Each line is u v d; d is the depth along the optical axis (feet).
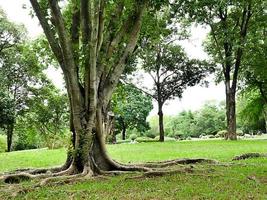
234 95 130.00
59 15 43.16
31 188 35.73
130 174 45.47
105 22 49.98
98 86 48.26
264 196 30.07
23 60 138.10
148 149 95.25
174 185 36.32
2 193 34.60
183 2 52.24
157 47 137.80
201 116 285.23
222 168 48.47
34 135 178.09
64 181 40.52
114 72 49.14
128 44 49.93
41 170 47.98
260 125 245.45
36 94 152.56
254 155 62.69
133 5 49.26
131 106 200.64
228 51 128.06
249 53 129.59
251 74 143.84
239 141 119.24
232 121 130.00
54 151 103.96
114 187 36.52
